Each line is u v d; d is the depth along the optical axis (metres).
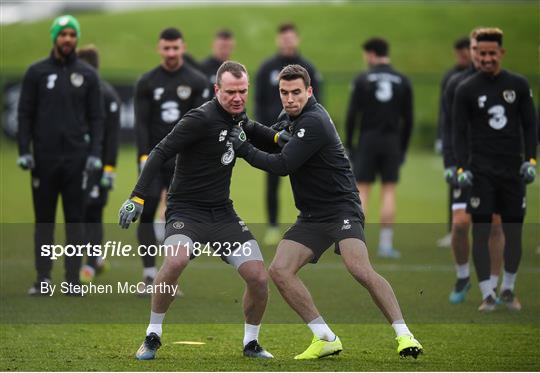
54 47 34.03
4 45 121.88
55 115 33.91
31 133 34.16
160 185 33.69
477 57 32.12
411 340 23.86
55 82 33.91
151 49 129.62
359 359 24.89
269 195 46.62
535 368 23.95
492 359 25.12
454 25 137.75
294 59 46.88
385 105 44.66
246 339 25.20
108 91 37.44
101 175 37.09
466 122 32.50
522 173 32.03
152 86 35.28
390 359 24.97
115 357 24.86
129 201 24.19
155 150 24.39
